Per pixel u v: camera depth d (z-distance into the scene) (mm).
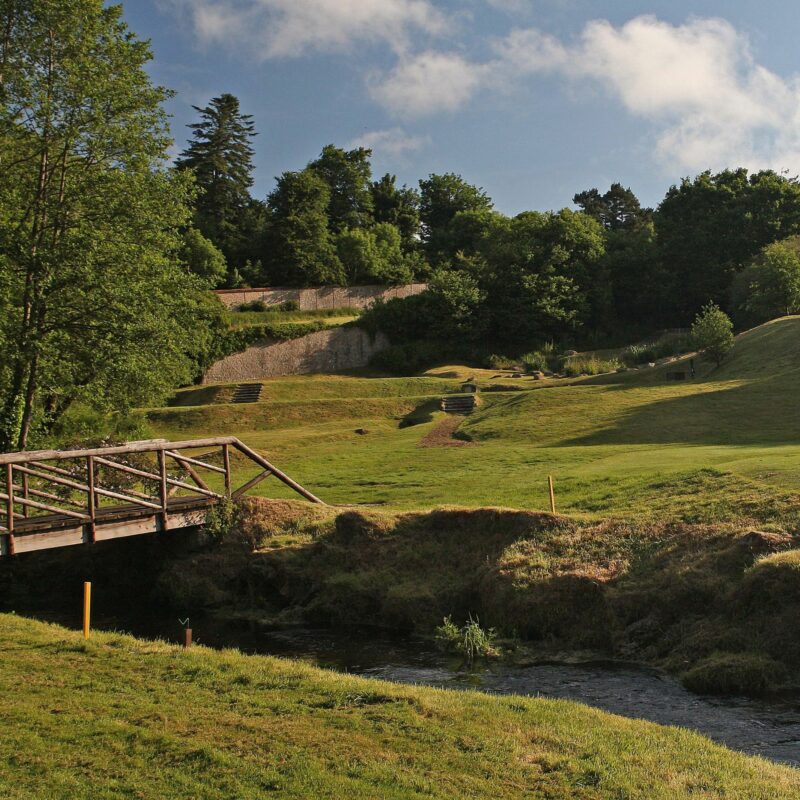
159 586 20312
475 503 22359
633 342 81062
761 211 83375
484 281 81812
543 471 26609
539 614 15508
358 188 111812
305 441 41844
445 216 121000
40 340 22656
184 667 10820
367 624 17406
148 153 24891
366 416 50281
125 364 23453
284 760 7805
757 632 13133
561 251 82750
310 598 18578
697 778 7637
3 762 7770
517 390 55031
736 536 15555
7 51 23234
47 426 29000
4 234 22828
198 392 60125
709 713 11172
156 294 24328
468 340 77562
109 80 23875
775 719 10820
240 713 9133
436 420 45906
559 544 17391
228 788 7223
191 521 20531
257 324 72000
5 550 16312
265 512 21422
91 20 23469
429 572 18172
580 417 38969
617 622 14695
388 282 92188
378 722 8867
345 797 7035
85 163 24281
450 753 8039
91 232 23016
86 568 21672
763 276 65250
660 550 16047
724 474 19922
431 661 14508
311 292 85812
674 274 84562
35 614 19344
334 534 20234
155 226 24609
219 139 99062
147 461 24281
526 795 7148
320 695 9797
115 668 10805
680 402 39062
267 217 100375
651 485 20547
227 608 19234
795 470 19203
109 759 7852
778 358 45812
